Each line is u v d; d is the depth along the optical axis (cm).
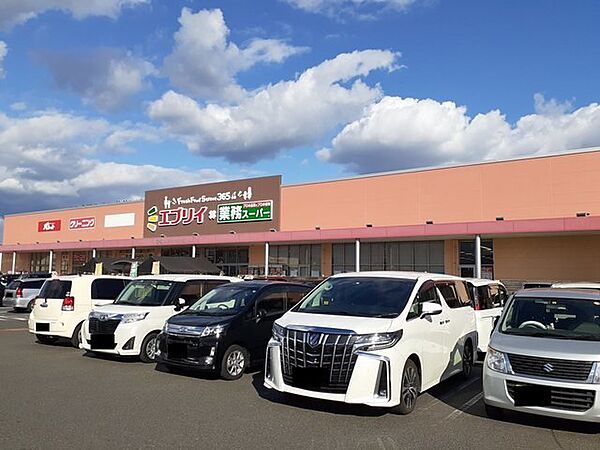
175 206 3719
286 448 548
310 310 770
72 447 543
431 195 2603
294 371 682
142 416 662
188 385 853
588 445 571
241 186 3350
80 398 758
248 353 937
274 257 3189
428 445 566
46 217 4716
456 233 2328
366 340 659
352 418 664
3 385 847
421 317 757
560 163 2270
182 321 934
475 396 804
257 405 723
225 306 986
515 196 2362
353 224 2848
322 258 2998
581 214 2194
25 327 1795
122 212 4091
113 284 1373
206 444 557
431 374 766
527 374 621
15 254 4728
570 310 721
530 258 2378
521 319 730
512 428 631
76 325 1285
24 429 604
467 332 936
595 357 593
